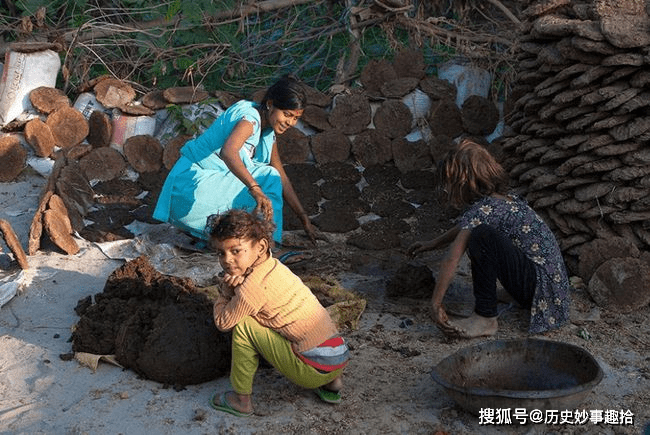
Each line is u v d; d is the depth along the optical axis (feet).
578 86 16.33
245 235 11.65
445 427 11.96
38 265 17.30
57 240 17.79
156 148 22.41
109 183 21.74
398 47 25.32
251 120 16.85
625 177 15.85
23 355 13.98
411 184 22.11
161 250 18.06
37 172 22.04
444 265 14.21
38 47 22.76
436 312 14.26
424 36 25.61
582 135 16.53
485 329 14.66
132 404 12.55
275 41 26.55
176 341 13.02
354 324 15.03
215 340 13.20
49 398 12.76
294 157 22.93
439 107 23.02
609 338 14.65
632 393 12.86
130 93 23.18
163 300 14.46
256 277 11.82
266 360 13.07
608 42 15.89
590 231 16.65
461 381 12.51
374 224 19.93
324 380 12.16
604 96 15.94
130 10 26.48
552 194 17.17
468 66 23.72
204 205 17.62
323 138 22.88
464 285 16.88
